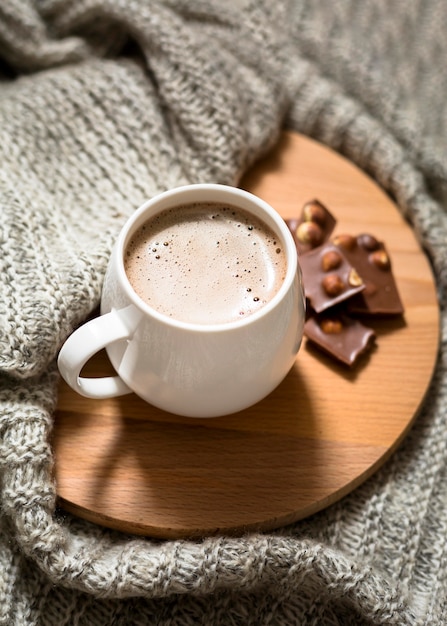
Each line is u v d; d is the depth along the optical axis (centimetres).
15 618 48
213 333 44
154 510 48
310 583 49
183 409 48
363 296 54
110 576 47
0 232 51
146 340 45
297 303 46
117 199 56
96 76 60
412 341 54
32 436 47
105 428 50
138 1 61
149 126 58
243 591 50
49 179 56
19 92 59
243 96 61
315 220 56
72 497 48
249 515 48
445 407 55
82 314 50
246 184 60
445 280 59
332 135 65
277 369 48
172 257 48
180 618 50
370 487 52
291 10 72
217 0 65
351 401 52
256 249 48
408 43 73
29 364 48
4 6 62
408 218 62
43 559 47
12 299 49
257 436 51
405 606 49
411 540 51
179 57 59
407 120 67
